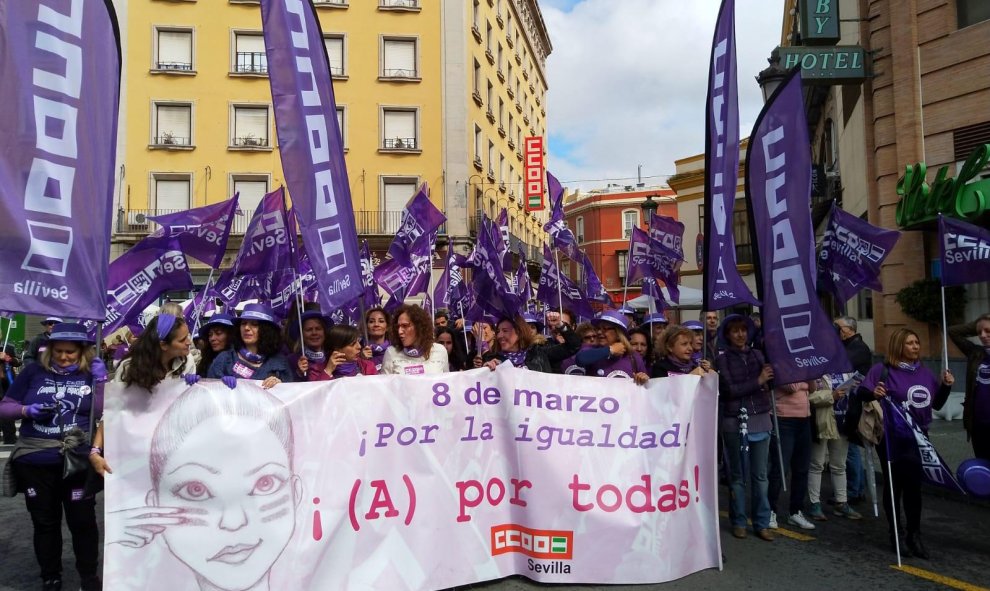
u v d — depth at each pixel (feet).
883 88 39.29
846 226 27.63
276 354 15.90
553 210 32.65
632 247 28.22
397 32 91.56
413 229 28.07
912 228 36.78
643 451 15.12
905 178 36.14
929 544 17.33
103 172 13.08
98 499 23.81
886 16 39.14
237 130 88.43
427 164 91.45
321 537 13.15
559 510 14.48
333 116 16.47
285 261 21.65
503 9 117.39
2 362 32.94
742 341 17.88
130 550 12.31
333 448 13.52
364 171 90.43
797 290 16.61
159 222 21.74
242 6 88.12
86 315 12.54
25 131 12.00
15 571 15.62
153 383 12.57
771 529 17.93
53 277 12.17
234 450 12.87
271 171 87.92
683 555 15.01
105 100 13.20
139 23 86.63
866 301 49.29
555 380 15.01
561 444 14.78
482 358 20.30
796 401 18.49
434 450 14.30
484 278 22.86
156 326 12.89
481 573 14.29
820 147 66.80
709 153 16.81
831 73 39.86
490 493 14.65
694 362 20.29
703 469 15.66
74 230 12.50
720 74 16.57
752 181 17.44
